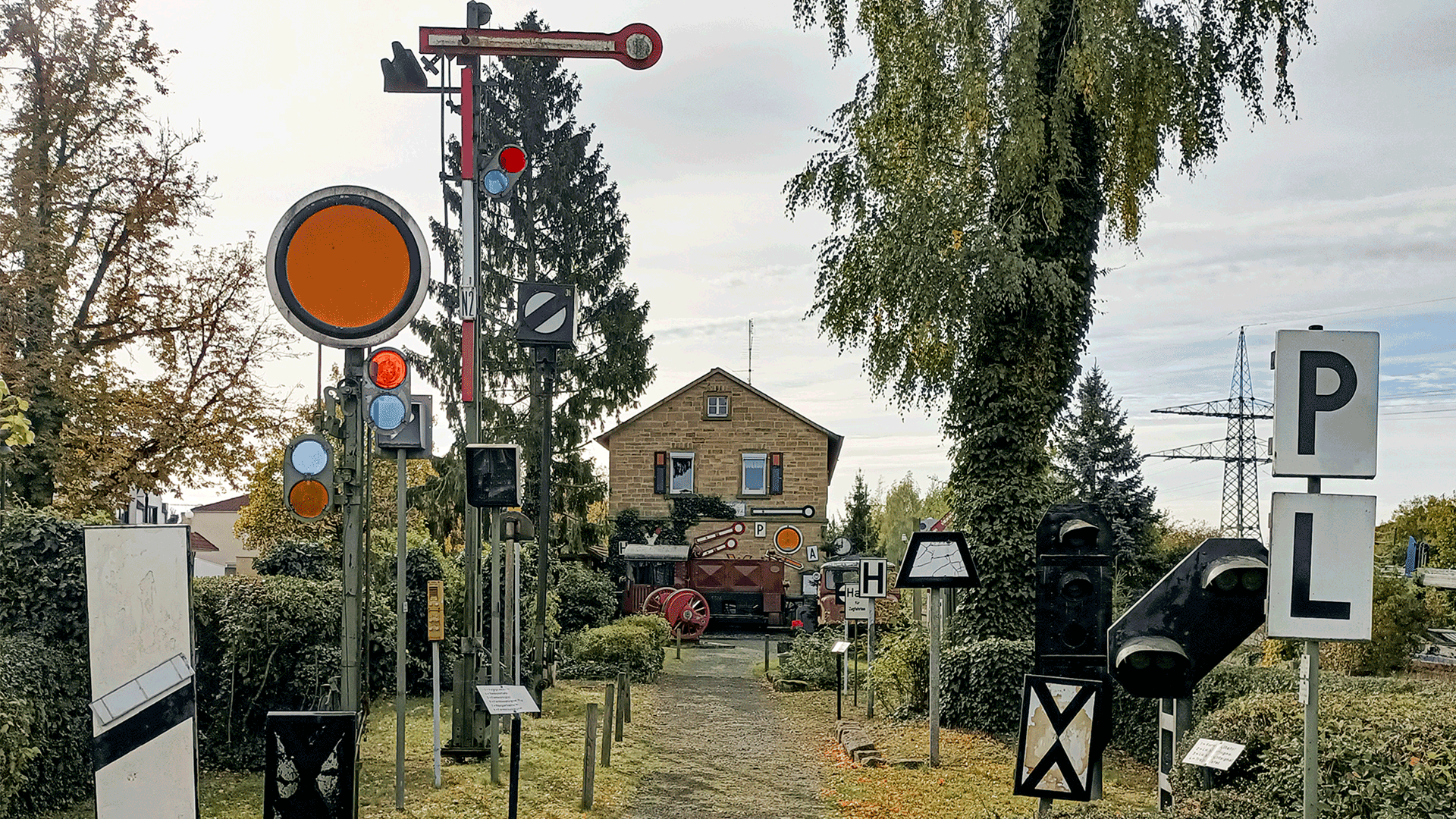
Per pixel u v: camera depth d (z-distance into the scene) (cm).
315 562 1938
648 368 3609
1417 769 621
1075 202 1745
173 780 420
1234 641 759
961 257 1670
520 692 938
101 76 2278
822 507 4588
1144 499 3441
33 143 2239
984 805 1070
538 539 1892
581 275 3547
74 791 1009
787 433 4631
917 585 1286
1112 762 1270
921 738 1483
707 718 1778
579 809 1062
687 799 1137
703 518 4584
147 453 2345
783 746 1512
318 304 688
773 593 4134
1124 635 769
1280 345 523
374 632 1748
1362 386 521
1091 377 3628
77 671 1032
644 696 2030
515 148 1193
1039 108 1659
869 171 1845
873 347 1825
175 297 2383
